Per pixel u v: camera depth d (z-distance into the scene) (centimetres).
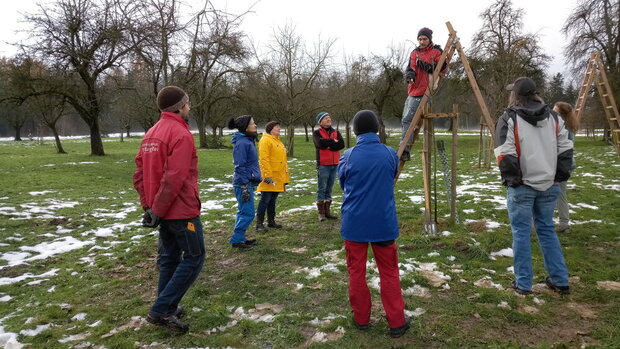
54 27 1708
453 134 578
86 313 348
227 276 422
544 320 310
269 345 287
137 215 798
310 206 809
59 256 525
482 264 434
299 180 1333
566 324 304
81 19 1712
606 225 578
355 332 299
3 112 5259
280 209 805
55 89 1981
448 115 556
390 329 293
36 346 295
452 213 595
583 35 2408
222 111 3625
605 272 399
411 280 384
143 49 1200
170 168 285
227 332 307
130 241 591
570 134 493
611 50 2327
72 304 368
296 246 529
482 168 1437
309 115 2975
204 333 308
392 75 3183
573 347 272
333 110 2844
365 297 298
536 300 343
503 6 1966
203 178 1480
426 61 516
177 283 302
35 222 711
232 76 2786
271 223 627
